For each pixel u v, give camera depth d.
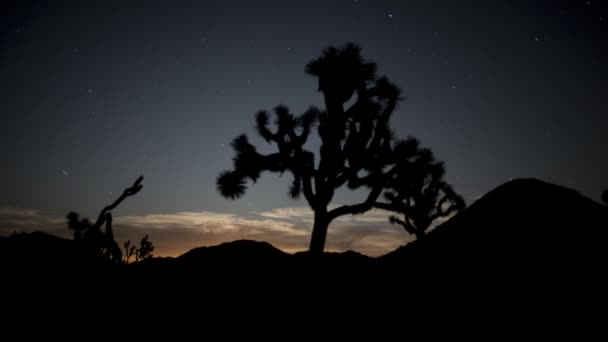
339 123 8.37
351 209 8.41
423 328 3.21
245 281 5.42
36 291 4.83
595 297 2.98
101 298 4.85
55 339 3.67
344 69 8.07
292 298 4.61
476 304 3.30
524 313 3.02
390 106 8.56
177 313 4.41
